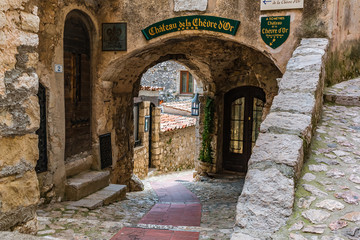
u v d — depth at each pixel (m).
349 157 3.43
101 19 6.68
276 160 2.84
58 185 5.66
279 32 5.91
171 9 6.38
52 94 5.41
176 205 7.15
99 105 6.87
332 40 5.78
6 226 2.35
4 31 2.27
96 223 4.35
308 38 5.75
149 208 6.72
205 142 11.01
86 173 6.58
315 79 4.15
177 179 12.57
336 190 2.83
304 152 3.25
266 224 2.38
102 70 6.77
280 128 3.31
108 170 7.34
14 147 2.41
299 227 2.36
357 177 3.04
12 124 2.35
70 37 6.04
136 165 11.72
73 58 6.17
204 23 6.25
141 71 8.19
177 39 6.98
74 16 6.12
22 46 2.41
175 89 21.06
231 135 11.09
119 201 6.77
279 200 2.52
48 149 5.43
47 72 5.30
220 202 7.64
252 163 2.86
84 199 5.96
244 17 6.07
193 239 3.71
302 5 5.71
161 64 21.16
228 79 10.66
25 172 2.51
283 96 3.93
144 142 12.44
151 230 4.05
